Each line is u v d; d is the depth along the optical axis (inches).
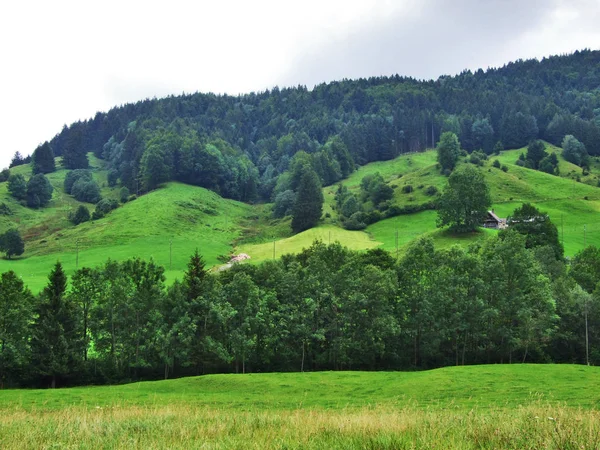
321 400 1603.1
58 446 607.2
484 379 1900.8
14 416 1003.3
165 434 678.5
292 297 2829.7
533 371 2049.7
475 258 2945.4
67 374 2502.5
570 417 620.1
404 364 2795.3
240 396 1729.8
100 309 2714.1
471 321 2792.8
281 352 2714.1
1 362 2411.4
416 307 2854.3
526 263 2906.0
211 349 2564.0
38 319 2561.5
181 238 7495.1
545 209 7534.5
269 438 597.3
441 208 6284.5
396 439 549.3
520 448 507.5
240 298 2741.1
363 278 2859.3
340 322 2751.0
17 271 6008.9
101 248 7047.2
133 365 2605.8
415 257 2967.5
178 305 2699.3
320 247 3609.7
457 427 623.5
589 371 2038.6
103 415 943.0
